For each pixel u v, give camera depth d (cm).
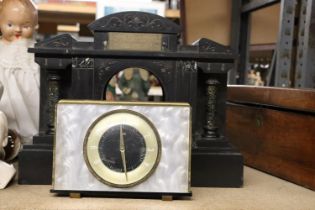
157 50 65
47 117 66
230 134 87
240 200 59
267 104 74
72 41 64
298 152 68
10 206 53
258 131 78
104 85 65
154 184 58
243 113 82
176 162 58
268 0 95
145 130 59
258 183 69
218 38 113
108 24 64
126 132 59
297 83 84
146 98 128
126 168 58
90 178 58
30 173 63
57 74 65
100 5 110
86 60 64
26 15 78
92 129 59
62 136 58
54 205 54
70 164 58
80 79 64
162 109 59
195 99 65
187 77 65
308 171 66
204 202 57
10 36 79
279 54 88
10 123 77
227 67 65
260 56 109
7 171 62
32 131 78
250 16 110
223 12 112
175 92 65
